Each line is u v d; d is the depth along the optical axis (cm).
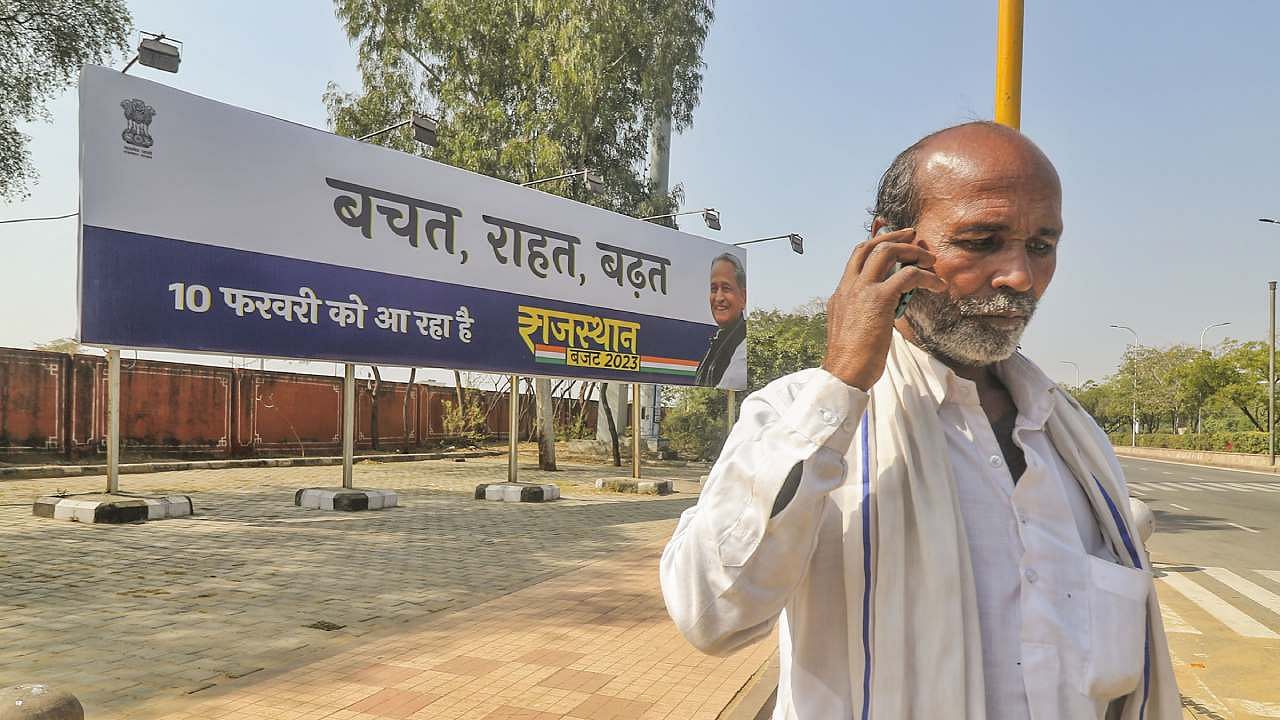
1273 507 1570
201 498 1173
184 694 413
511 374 1274
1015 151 97
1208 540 1116
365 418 2188
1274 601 727
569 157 2172
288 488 1352
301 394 1981
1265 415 3962
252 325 959
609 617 586
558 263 1348
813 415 86
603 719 390
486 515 1121
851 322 87
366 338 1075
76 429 1520
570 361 1365
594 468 2105
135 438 1620
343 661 473
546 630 550
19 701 216
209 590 633
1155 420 6138
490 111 2111
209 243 924
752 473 88
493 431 2856
